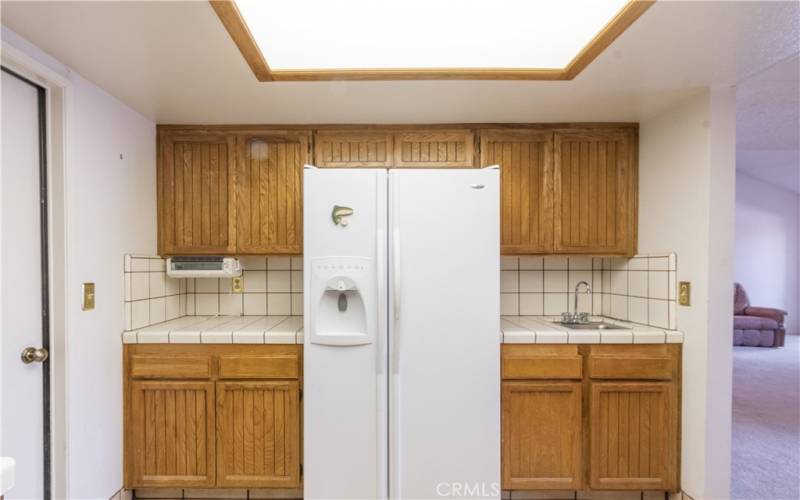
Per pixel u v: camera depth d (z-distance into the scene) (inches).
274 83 69.0
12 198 57.1
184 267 89.7
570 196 89.5
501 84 69.6
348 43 58.4
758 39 55.1
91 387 68.2
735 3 46.9
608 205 89.7
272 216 89.5
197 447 76.9
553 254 89.7
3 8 47.6
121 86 70.0
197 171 89.2
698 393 73.0
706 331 71.4
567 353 77.6
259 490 79.7
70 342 63.3
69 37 54.5
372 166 89.4
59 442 62.2
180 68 63.5
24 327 58.7
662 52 58.7
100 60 60.9
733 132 71.2
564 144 89.4
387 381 70.6
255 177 89.6
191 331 78.6
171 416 77.0
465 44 58.7
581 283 97.6
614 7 49.5
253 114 83.8
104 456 71.2
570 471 77.0
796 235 255.1
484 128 89.3
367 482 69.8
